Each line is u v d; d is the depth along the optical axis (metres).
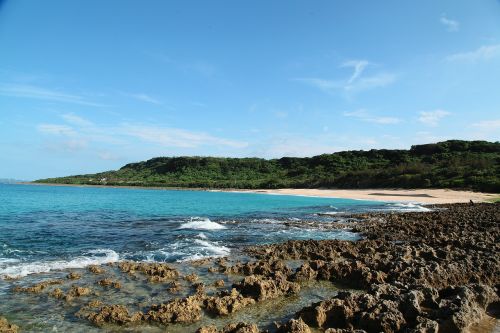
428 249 17.23
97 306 10.69
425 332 8.15
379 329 8.72
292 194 80.06
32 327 9.36
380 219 33.16
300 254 17.56
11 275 13.63
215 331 8.76
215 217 35.62
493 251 16.84
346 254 17.27
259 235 24.27
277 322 9.52
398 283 11.54
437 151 116.19
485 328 9.15
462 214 34.72
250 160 161.50
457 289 10.73
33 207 46.22
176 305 10.23
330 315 9.66
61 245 19.98
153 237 22.86
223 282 12.95
